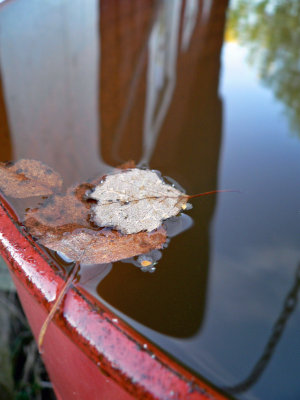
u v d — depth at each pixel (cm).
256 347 13
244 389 12
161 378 12
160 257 16
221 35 41
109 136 25
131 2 46
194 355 12
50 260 15
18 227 17
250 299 15
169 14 44
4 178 20
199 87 32
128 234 17
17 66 33
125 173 21
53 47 35
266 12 48
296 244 17
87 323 13
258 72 35
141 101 29
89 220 17
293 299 15
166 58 36
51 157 22
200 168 22
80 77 32
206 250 16
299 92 31
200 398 11
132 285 14
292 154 24
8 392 40
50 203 18
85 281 14
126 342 12
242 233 17
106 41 37
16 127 26
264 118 28
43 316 15
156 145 24
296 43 40
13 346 44
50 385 42
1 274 42
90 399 17
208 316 14
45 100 29
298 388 12
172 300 14
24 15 40
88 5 43
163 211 18
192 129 26
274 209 19
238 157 23
